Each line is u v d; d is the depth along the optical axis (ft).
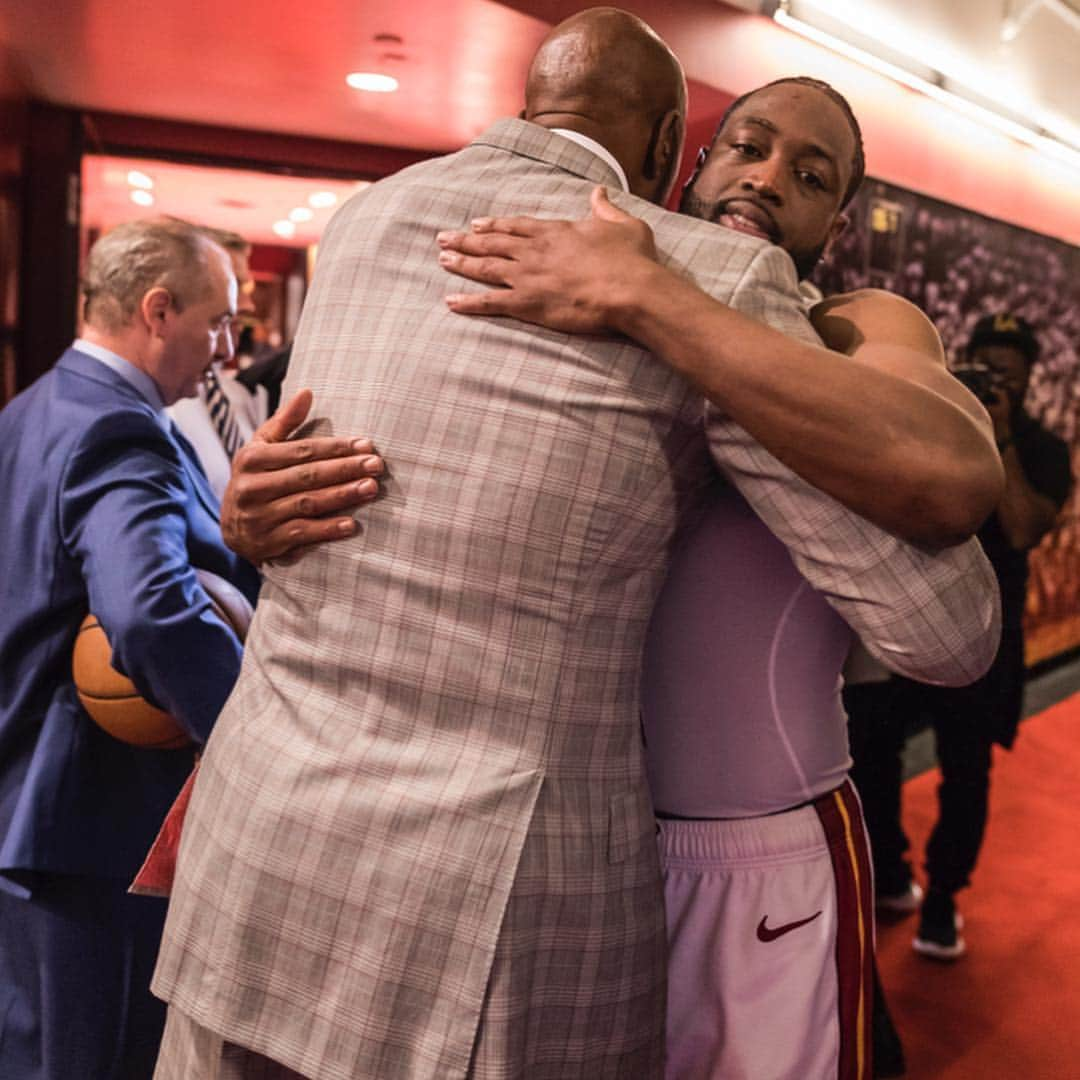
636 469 3.23
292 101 15.90
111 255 6.22
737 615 3.91
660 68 3.70
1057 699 20.74
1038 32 19.07
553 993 3.21
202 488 6.57
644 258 3.20
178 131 17.38
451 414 3.27
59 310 16.53
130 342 6.26
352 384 3.46
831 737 4.09
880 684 10.05
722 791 3.96
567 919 3.20
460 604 3.21
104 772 5.96
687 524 3.53
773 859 3.94
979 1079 8.66
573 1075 3.29
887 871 11.19
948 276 19.04
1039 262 21.91
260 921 3.28
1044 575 22.95
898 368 3.36
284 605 3.55
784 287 3.34
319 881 3.22
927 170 17.60
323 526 3.37
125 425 5.88
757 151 4.25
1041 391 22.61
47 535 5.82
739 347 3.05
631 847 3.38
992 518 10.21
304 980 3.22
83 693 5.74
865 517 3.15
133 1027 5.99
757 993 3.90
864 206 16.63
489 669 3.20
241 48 13.46
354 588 3.35
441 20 12.16
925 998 9.86
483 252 3.35
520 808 3.15
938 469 3.04
